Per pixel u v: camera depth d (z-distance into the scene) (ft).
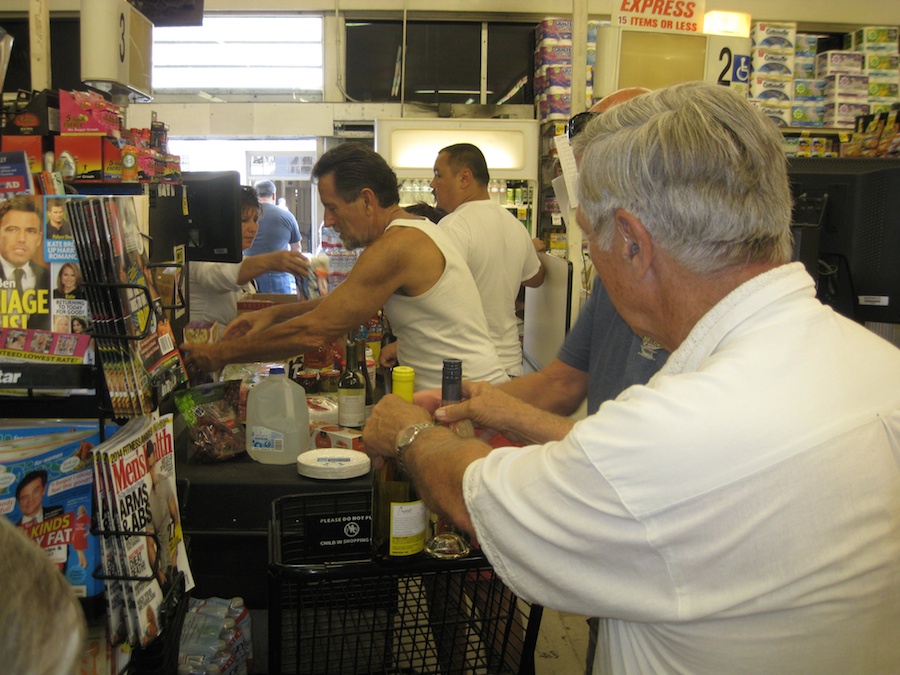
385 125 19.47
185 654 5.26
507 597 4.25
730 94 2.92
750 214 2.74
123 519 3.55
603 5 21.54
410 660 4.04
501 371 7.79
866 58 20.03
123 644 3.76
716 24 18.40
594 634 4.74
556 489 2.69
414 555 3.87
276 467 6.09
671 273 2.93
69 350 3.56
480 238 9.66
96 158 4.37
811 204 7.73
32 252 3.53
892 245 7.83
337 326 6.95
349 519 4.16
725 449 2.51
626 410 2.65
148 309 3.74
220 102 21.30
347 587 3.89
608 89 12.05
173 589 4.09
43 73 7.18
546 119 20.04
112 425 3.83
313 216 22.15
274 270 9.95
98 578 3.57
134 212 3.72
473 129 19.58
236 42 21.42
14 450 3.43
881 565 2.60
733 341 2.76
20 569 1.61
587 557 2.68
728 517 2.52
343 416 6.92
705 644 2.68
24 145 4.39
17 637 1.53
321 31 21.40
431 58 21.79
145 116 21.26
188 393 6.26
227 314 10.30
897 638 2.71
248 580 5.94
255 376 8.59
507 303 10.11
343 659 4.01
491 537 2.89
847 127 19.70
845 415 2.58
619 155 2.93
